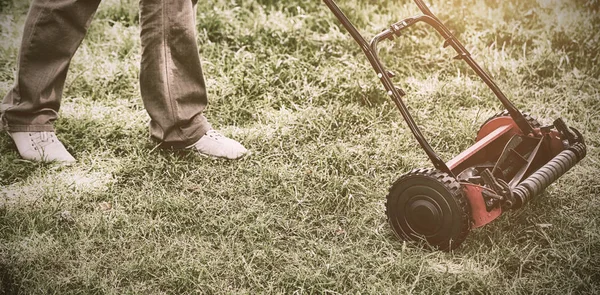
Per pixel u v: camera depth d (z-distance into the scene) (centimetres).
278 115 499
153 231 428
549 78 526
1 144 470
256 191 451
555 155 436
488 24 563
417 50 546
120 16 573
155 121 467
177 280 404
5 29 559
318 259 415
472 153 426
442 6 573
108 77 518
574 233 425
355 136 486
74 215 434
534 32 557
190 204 441
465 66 534
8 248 415
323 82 518
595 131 489
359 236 428
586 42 547
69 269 409
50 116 466
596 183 452
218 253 418
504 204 404
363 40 418
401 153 473
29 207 435
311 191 451
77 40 460
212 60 532
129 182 455
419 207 412
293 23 562
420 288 404
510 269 412
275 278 407
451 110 502
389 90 416
